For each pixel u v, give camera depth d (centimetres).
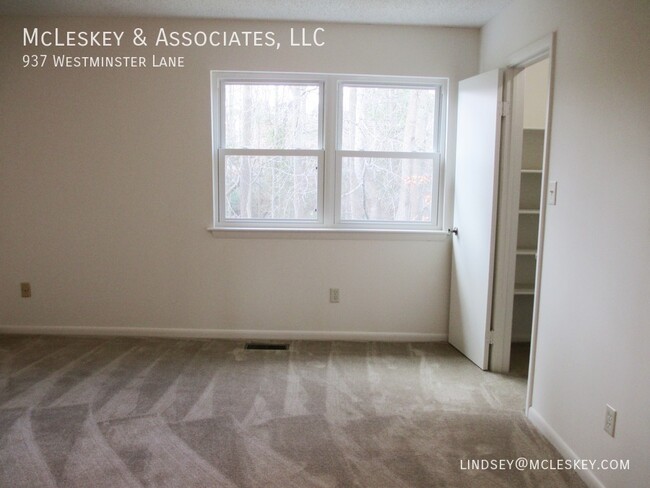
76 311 367
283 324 369
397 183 363
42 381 280
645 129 162
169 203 355
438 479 194
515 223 300
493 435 230
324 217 362
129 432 224
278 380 289
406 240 362
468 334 333
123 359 318
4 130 348
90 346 342
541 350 237
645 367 160
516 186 297
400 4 301
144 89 344
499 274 304
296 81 353
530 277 377
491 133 297
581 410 200
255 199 362
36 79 343
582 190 202
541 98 363
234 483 188
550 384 227
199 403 256
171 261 362
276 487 187
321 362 321
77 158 351
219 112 354
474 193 321
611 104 182
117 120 347
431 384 289
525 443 223
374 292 367
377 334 370
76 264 362
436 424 239
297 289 365
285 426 234
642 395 161
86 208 356
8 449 208
